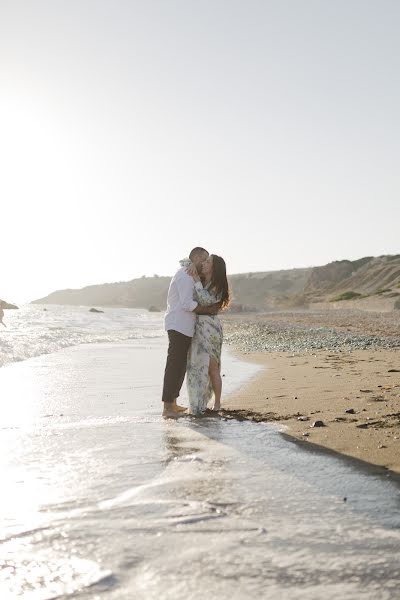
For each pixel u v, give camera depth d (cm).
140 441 450
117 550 236
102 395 721
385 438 440
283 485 328
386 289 10188
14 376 917
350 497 306
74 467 371
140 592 200
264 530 257
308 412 567
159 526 263
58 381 856
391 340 1606
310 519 271
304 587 203
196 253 619
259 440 450
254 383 827
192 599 195
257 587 203
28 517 275
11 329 2653
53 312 7981
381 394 655
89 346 1688
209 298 605
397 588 201
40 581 209
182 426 514
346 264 15150
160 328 3519
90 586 205
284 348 1520
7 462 384
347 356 1193
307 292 13950
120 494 312
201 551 234
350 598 195
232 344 1772
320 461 382
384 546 238
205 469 364
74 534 253
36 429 501
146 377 914
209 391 609
